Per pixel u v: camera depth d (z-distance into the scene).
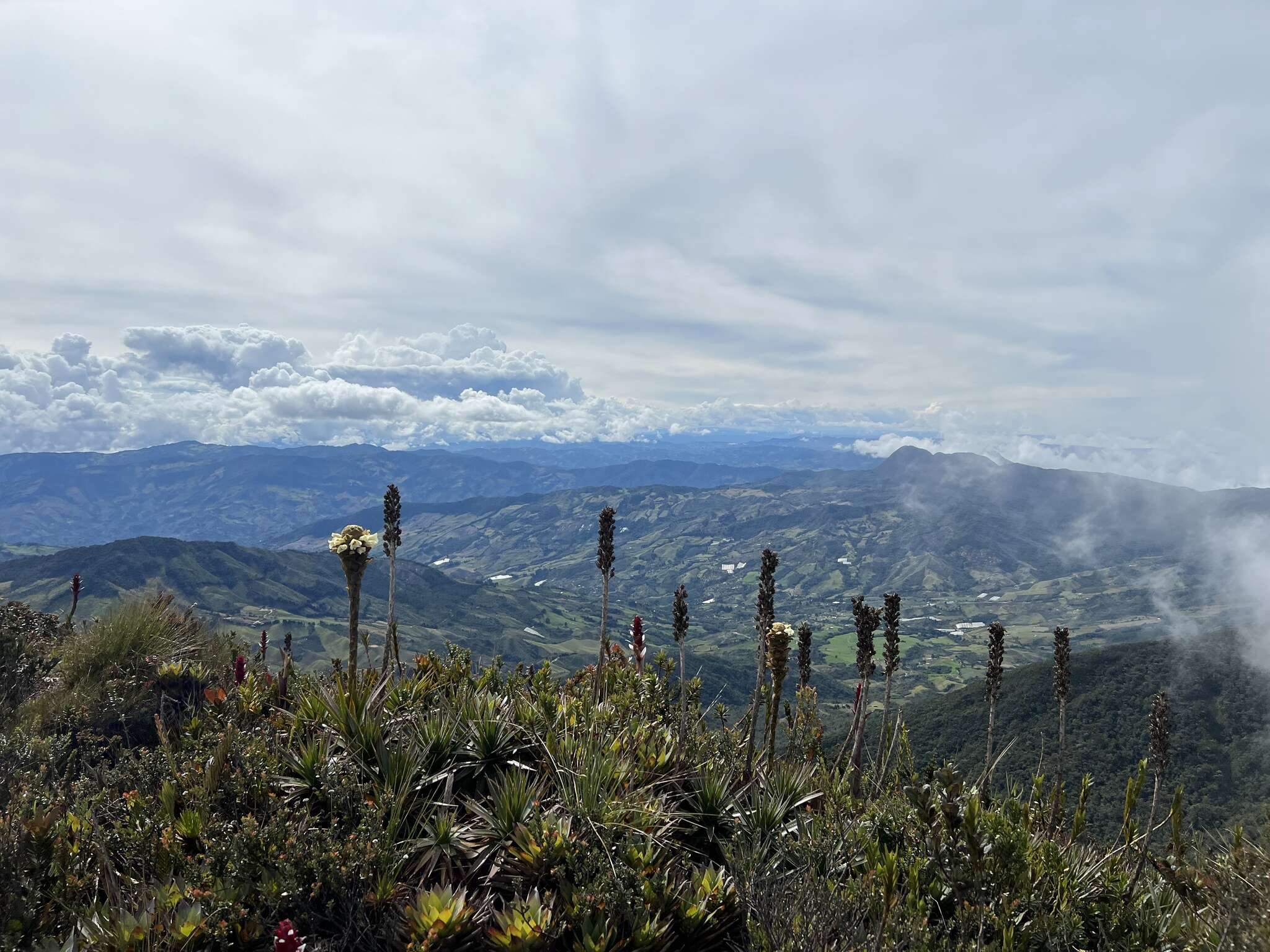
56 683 6.97
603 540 7.17
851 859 4.70
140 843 4.21
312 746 5.04
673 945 3.96
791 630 6.38
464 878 4.26
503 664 7.90
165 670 7.10
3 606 9.35
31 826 3.96
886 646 6.81
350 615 5.64
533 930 3.68
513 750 5.48
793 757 7.08
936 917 4.38
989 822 4.70
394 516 7.05
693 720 7.38
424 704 6.31
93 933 3.53
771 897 4.00
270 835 4.05
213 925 3.60
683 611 6.53
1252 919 3.53
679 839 5.23
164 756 5.29
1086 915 4.48
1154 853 5.23
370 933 3.76
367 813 4.41
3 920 3.51
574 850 4.31
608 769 5.12
